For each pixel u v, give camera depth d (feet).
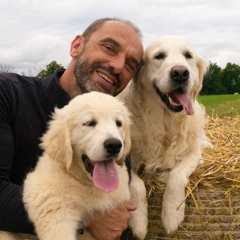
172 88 1.94
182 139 2.07
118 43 1.94
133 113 2.19
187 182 1.79
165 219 1.75
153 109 2.11
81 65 1.97
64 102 1.81
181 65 1.91
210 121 3.30
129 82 2.29
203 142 2.33
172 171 1.90
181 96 1.96
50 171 1.61
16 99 1.70
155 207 1.85
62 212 1.50
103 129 1.57
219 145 2.36
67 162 1.56
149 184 1.91
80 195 1.58
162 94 2.04
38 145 1.73
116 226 1.61
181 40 2.12
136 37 2.06
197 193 1.77
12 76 1.80
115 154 1.54
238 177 1.77
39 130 1.74
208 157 2.07
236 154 2.03
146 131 2.12
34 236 1.60
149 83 2.11
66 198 1.55
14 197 1.51
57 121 1.65
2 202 1.49
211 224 1.76
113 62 1.94
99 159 1.53
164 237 1.80
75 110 1.63
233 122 3.11
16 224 1.47
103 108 1.63
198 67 2.29
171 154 2.08
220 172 1.82
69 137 1.59
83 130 1.60
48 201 1.49
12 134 1.66
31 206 1.48
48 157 1.67
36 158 1.73
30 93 1.77
